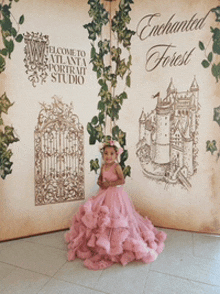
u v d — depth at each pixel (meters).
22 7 2.52
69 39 2.77
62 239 2.64
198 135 2.72
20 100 2.58
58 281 1.91
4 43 2.47
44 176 2.74
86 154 2.96
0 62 2.47
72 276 1.98
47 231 2.80
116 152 2.59
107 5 2.94
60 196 2.84
